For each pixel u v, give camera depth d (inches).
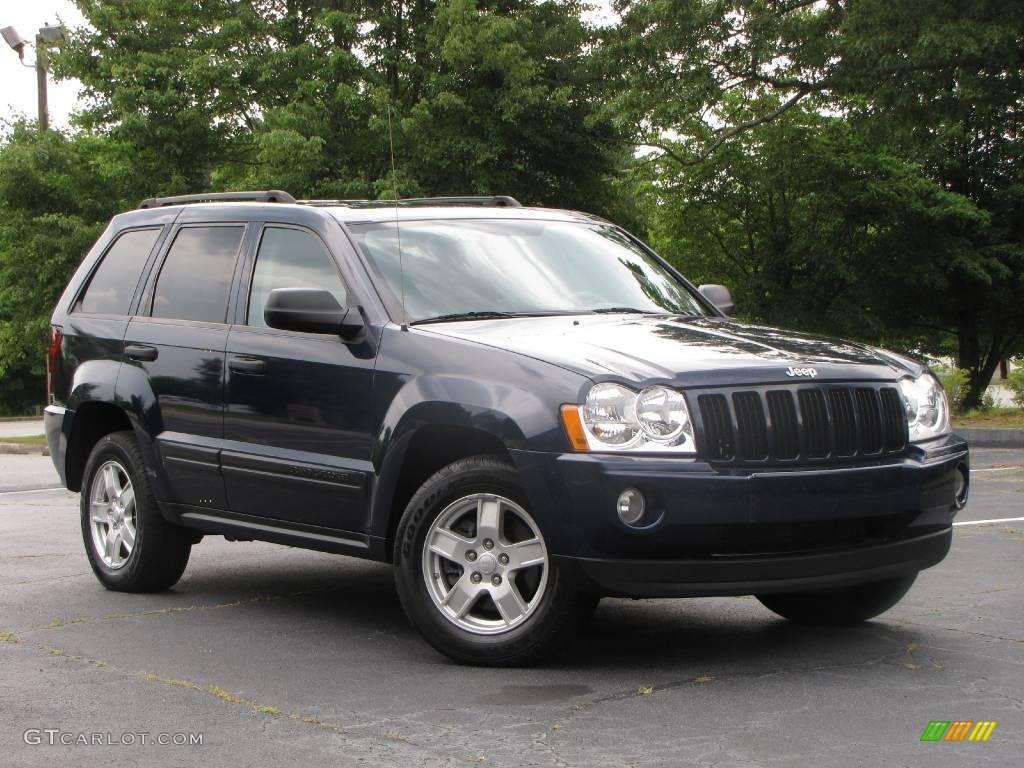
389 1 1101.7
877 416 195.5
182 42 1072.8
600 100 1088.8
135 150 1041.5
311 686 185.8
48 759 151.0
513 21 1050.7
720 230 1354.6
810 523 186.4
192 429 248.7
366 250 229.8
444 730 160.9
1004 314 1347.2
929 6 797.2
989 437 705.6
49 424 285.4
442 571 200.2
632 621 233.8
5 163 981.8
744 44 956.6
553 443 184.7
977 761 145.3
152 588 267.6
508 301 228.8
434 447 207.3
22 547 349.1
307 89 1024.2
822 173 1219.2
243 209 256.8
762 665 195.8
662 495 179.8
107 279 282.8
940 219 1210.6
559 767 144.3
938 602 246.4
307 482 222.4
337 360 219.1
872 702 172.1
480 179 1043.9
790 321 1274.6
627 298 242.1
